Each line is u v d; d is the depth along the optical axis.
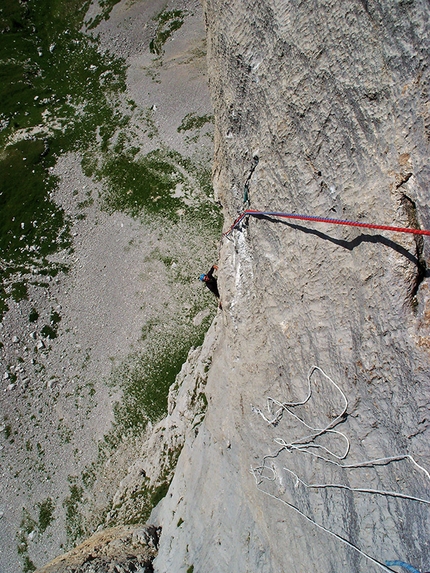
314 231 5.17
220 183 8.48
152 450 12.25
